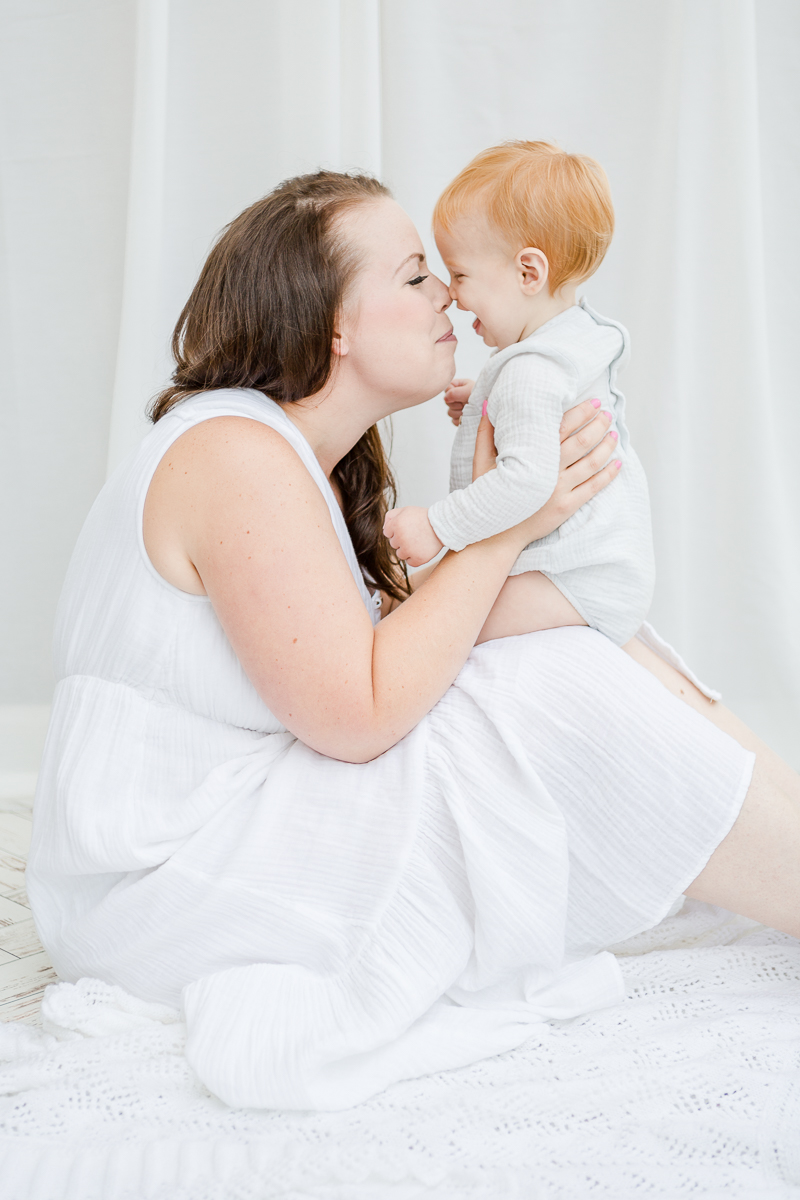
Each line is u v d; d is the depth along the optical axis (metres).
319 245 1.17
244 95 1.90
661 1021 1.11
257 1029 1.01
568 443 1.21
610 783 1.10
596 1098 0.98
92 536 1.17
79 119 1.97
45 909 1.22
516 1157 0.92
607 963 1.13
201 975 1.11
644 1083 0.99
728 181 1.93
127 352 1.88
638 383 2.00
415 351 1.22
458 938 1.07
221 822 1.11
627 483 1.29
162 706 1.15
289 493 1.07
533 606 1.26
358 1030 1.01
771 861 1.10
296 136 1.88
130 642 1.13
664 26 1.88
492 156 1.30
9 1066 1.04
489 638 1.30
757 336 1.98
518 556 1.24
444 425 2.02
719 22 1.86
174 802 1.15
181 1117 0.98
